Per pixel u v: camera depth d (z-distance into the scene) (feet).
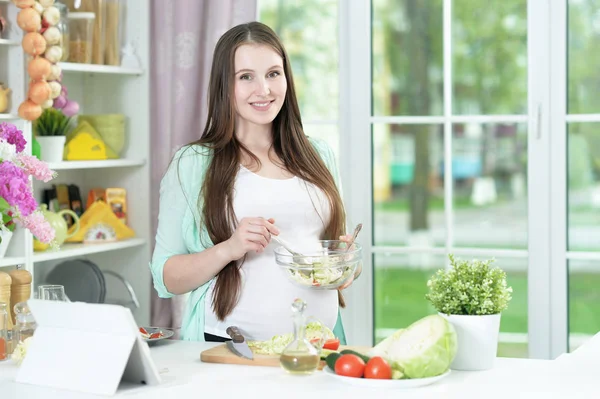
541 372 6.94
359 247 8.28
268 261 8.66
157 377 6.76
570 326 12.36
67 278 12.29
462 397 6.25
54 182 13.07
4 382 7.02
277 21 13.43
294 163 9.04
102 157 12.64
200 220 8.86
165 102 12.94
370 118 13.01
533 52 12.24
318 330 7.70
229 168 8.79
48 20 10.89
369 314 13.05
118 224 12.93
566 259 12.24
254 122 8.71
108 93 13.42
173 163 9.05
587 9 12.09
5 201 7.79
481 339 6.96
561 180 12.17
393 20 12.97
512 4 12.42
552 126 12.21
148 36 13.06
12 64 11.07
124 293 13.46
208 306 8.84
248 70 8.65
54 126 11.89
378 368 6.52
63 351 6.89
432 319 6.72
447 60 12.77
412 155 12.98
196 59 12.73
